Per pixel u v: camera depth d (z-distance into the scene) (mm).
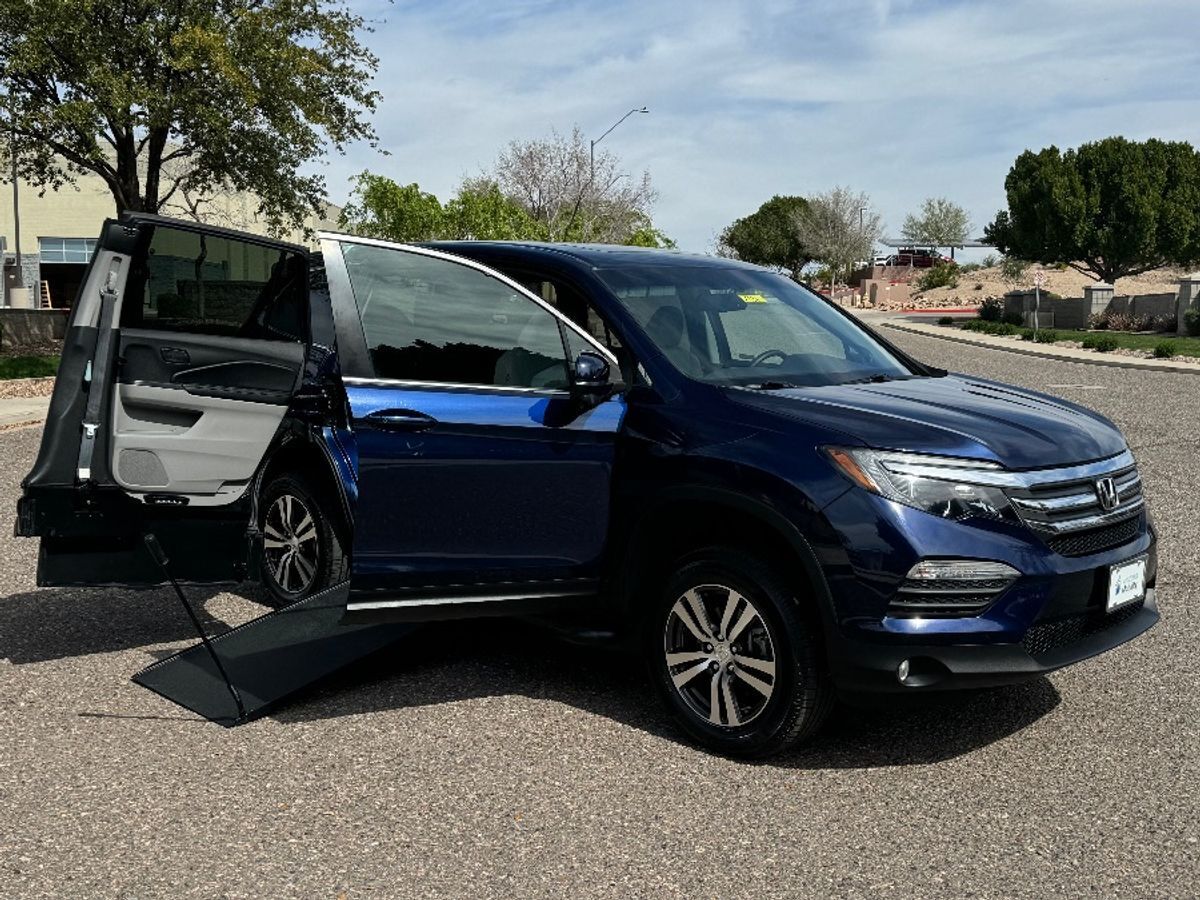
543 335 4562
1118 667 5156
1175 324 36812
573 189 43156
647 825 3629
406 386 4355
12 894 3203
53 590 6426
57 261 46875
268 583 5887
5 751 4203
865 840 3535
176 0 21891
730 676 4156
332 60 24125
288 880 3283
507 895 3203
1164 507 8523
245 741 4301
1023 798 3832
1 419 13445
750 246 101688
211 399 5363
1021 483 3904
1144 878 3305
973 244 104500
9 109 21922
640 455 4344
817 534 3869
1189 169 48062
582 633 4605
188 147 24281
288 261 5477
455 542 4383
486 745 4262
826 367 4848
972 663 3807
